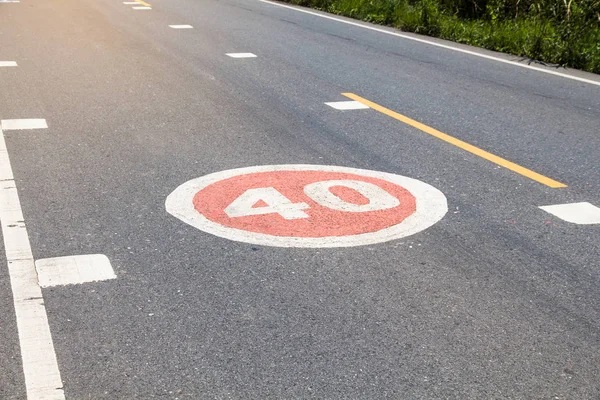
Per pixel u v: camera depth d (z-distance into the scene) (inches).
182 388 150.0
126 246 212.2
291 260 206.1
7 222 226.8
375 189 261.0
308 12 742.5
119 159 286.8
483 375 157.0
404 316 179.5
